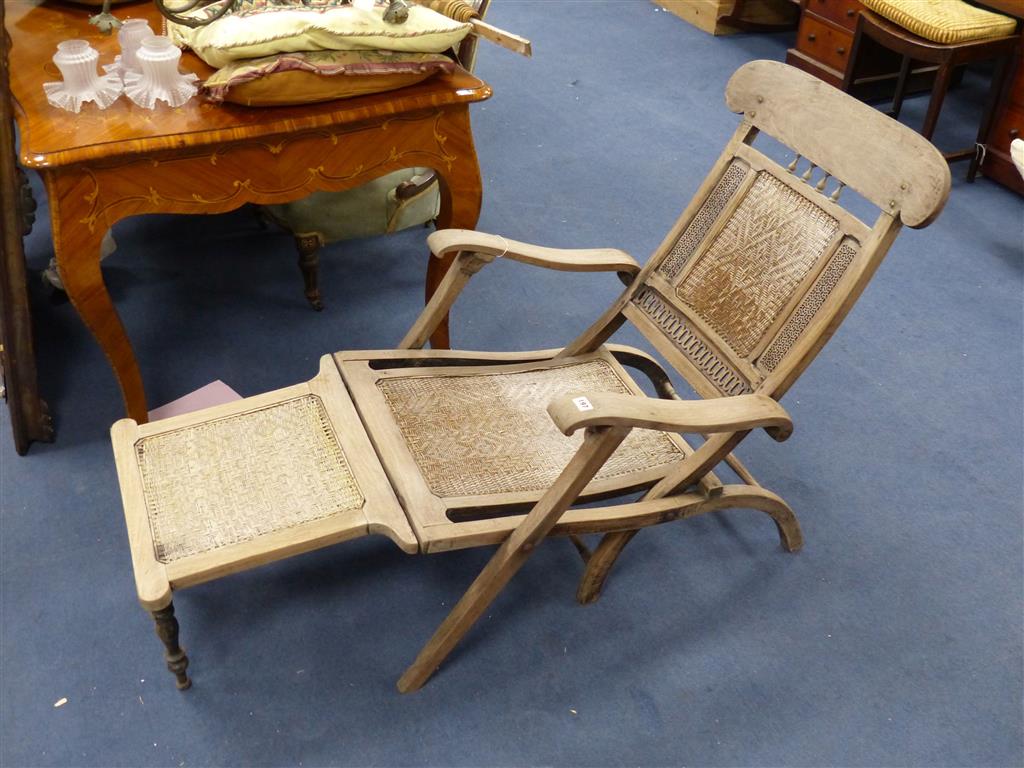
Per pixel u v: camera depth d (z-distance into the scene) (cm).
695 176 361
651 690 187
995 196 362
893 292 304
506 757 174
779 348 181
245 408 186
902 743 181
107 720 175
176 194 195
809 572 212
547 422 198
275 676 184
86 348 258
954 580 213
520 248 198
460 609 175
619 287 300
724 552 216
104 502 215
